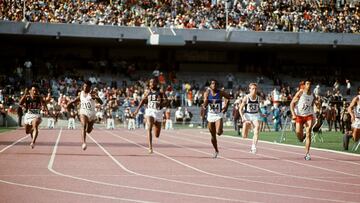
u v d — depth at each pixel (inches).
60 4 3307.1
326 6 3654.0
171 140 1654.8
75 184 643.5
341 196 579.2
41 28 3166.8
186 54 3848.4
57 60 3703.3
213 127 1010.1
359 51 3878.0
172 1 3501.5
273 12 3567.9
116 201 529.0
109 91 2972.4
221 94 1002.1
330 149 1285.7
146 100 1103.6
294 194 588.1
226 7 3371.1
